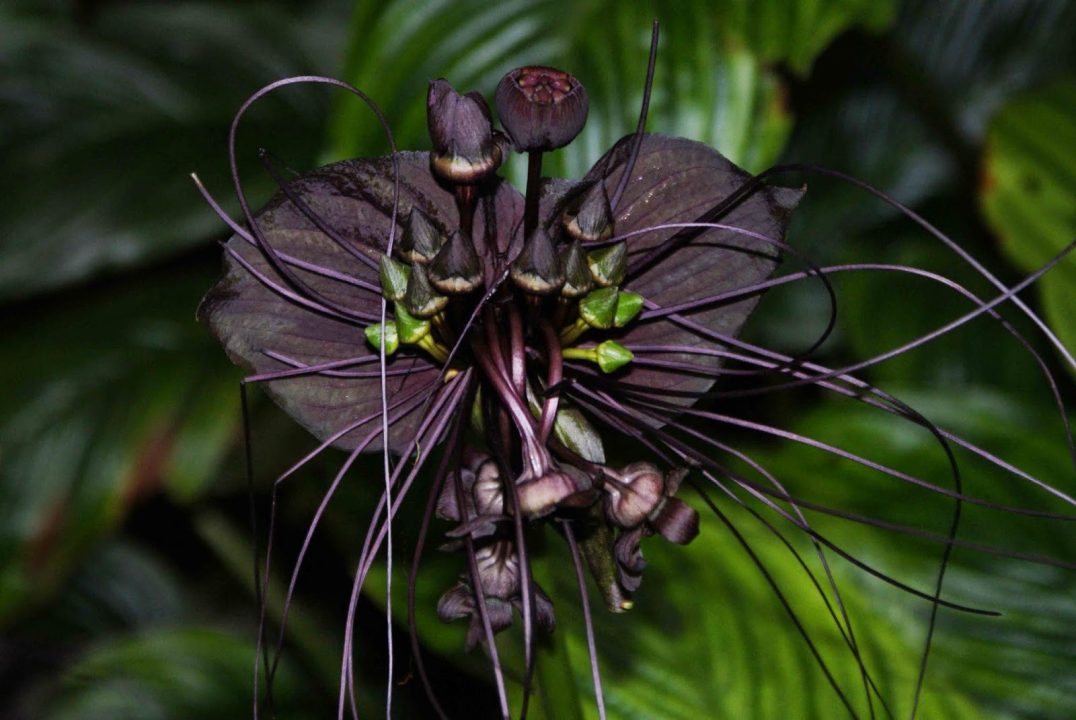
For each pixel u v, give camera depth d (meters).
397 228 1.09
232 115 1.55
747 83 1.28
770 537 1.31
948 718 1.25
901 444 1.34
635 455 1.29
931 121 1.64
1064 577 1.30
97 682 1.39
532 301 1.08
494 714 1.41
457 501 1.08
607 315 1.08
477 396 1.09
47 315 1.51
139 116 1.52
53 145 1.48
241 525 1.58
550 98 1.06
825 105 1.77
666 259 1.10
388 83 1.28
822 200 1.78
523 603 1.04
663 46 1.28
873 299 1.58
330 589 1.52
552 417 1.07
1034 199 1.35
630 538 1.07
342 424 1.09
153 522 1.75
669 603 1.28
